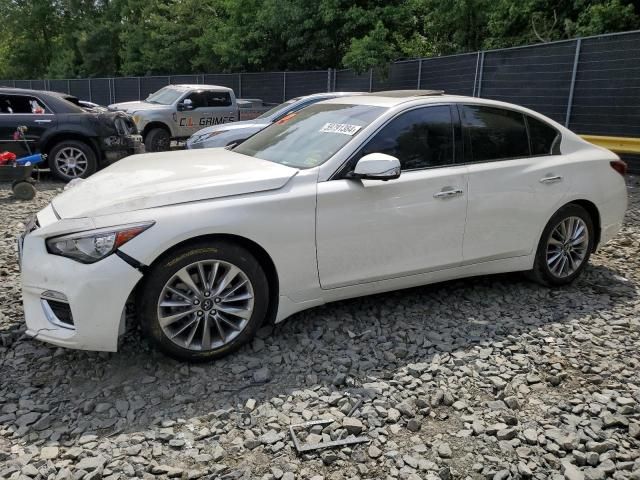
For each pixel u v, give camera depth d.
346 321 4.17
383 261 4.00
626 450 2.86
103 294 3.17
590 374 3.58
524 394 3.34
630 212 7.93
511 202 4.49
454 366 3.62
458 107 4.41
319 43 19.22
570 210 4.89
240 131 9.91
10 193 9.03
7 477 2.53
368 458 2.75
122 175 3.88
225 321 3.57
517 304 4.64
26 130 9.76
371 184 3.87
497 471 2.68
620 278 5.33
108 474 2.58
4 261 5.40
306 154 4.07
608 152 5.25
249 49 22.52
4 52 41.34
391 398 3.24
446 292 4.82
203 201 3.44
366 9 18.06
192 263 3.39
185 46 27.66
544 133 4.86
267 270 3.71
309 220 3.67
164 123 14.73
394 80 15.85
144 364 3.53
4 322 4.06
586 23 13.34
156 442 2.81
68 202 3.55
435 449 2.83
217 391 3.27
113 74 34.84
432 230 4.14
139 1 32.09
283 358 3.64
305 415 3.04
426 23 17.77
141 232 3.23
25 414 3.01
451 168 4.25
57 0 39.69
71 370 3.45
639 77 9.80
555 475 2.67
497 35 15.72
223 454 2.73
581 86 10.77
